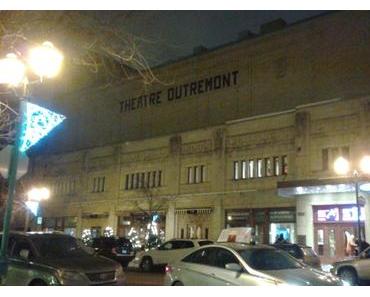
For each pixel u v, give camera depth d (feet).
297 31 123.44
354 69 112.78
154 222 134.62
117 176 151.02
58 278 33.91
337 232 100.37
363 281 56.80
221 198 123.03
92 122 172.35
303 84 120.06
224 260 34.88
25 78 34.24
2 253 30.83
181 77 147.23
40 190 97.96
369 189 94.12
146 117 154.30
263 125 118.62
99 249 90.12
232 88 134.00
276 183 112.98
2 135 37.42
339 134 104.63
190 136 134.00
